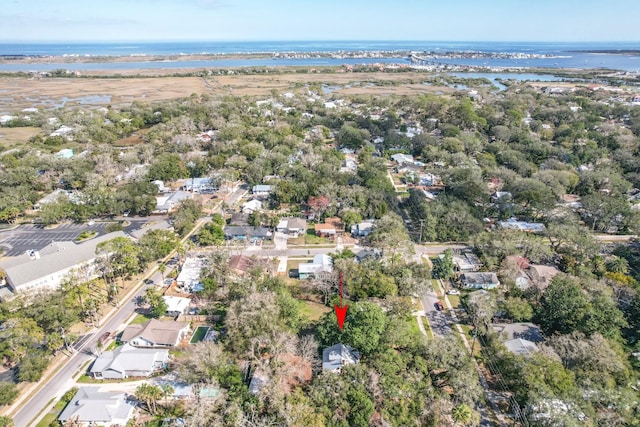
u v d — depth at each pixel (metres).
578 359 68.56
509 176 156.00
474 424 59.78
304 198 144.88
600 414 58.97
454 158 176.38
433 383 68.69
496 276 100.31
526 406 61.75
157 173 162.62
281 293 85.81
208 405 60.50
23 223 132.88
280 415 58.56
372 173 159.88
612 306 79.06
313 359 71.25
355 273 93.31
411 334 75.00
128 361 73.19
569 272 99.44
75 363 75.81
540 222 132.12
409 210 143.00
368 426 59.00
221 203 148.25
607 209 125.81
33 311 78.50
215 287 93.12
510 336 79.06
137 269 102.38
